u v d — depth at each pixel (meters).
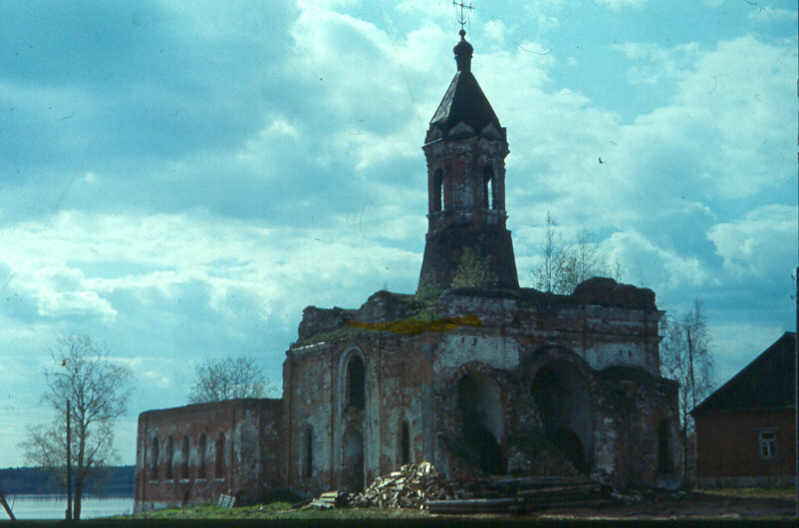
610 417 46.09
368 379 48.03
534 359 45.69
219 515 45.41
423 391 43.66
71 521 26.47
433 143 53.62
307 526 24.03
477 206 52.75
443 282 51.97
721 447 53.03
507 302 45.81
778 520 23.42
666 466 47.81
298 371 53.97
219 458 56.16
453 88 55.00
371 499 43.59
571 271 60.81
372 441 47.44
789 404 50.97
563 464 41.41
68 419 57.25
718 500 41.22
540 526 23.20
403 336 45.94
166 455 62.56
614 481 45.50
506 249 53.03
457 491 39.69
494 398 44.84
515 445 42.84
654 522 23.33
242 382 82.75
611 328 49.09
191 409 59.72
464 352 44.22
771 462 51.09
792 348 53.25
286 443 53.69
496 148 53.62
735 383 54.09
